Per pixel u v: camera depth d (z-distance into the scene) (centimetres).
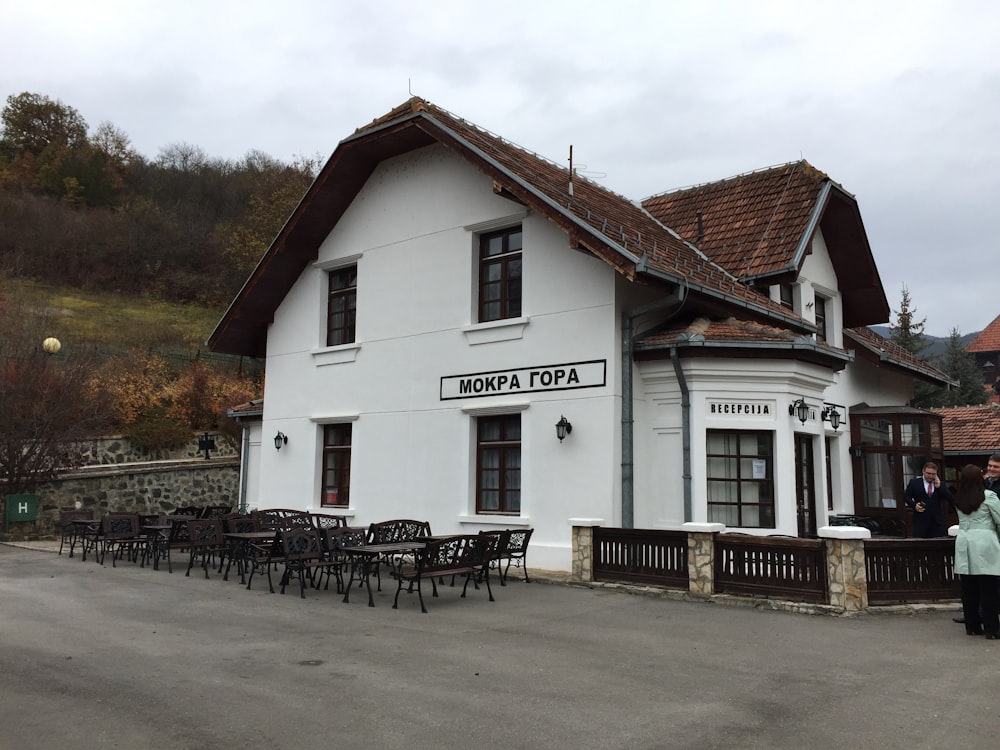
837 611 912
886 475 1688
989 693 605
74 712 548
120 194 5712
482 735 506
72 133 6228
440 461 1491
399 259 1623
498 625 870
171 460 2506
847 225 1759
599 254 1203
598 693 602
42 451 1981
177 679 636
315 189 1689
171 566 1384
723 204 1797
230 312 1869
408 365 1574
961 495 820
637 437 1280
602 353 1281
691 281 1230
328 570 1165
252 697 586
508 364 1404
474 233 1502
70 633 816
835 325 1812
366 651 739
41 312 3256
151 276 4719
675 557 1062
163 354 3127
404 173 1638
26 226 4694
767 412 1256
